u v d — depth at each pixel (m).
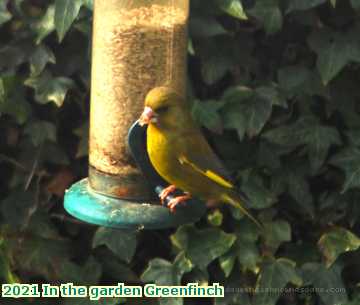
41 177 8.37
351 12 7.85
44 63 7.90
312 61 8.03
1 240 8.27
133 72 7.08
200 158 6.74
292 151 8.16
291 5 7.67
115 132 7.08
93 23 7.35
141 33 7.07
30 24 7.94
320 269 8.24
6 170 8.40
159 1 7.05
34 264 8.36
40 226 8.39
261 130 8.12
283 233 8.20
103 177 7.10
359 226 8.43
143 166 6.92
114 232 8.12
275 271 8.16
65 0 7.52
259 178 8.16
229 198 6.93
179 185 6.83
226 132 8.19
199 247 8.16
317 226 8.41
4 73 7.99
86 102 8.16
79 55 8.08
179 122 6.65
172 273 8.20
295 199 8.18
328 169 8.28
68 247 8.51
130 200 7.03
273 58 8.13
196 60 8.16
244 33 8.05
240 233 8.24
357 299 8.29
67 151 8.34
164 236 8.63
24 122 8.20
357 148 7.96
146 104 6.61
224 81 8.23
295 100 7.99
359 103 8.12
